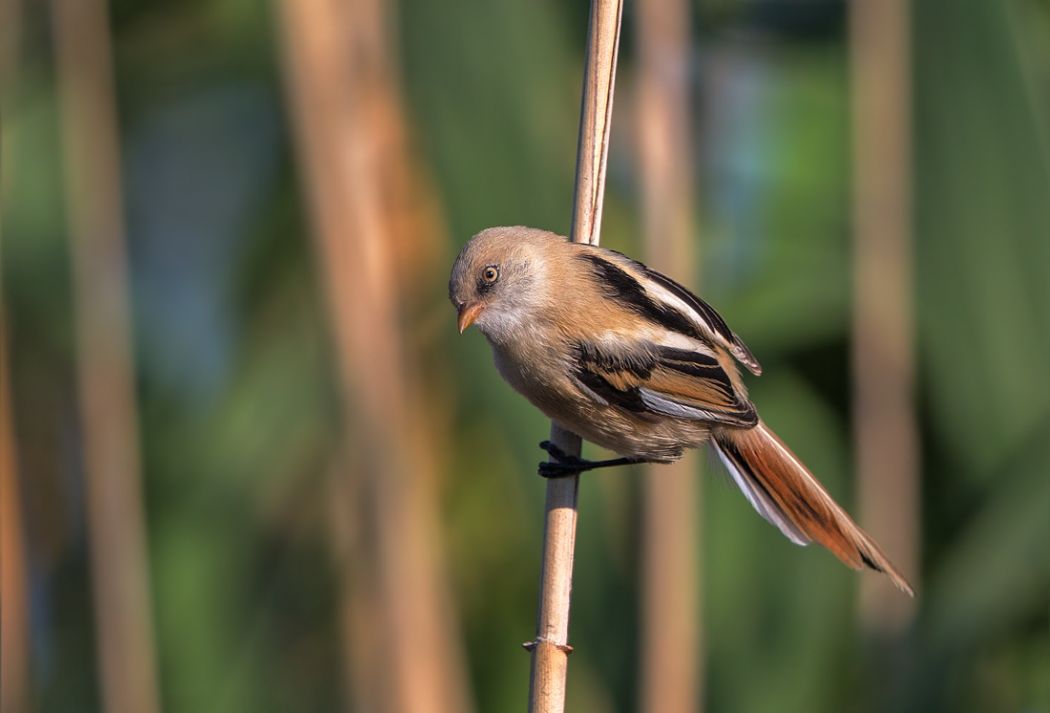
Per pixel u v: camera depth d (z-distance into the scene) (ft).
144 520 37.96
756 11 40.78
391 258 32.22
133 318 43.29
